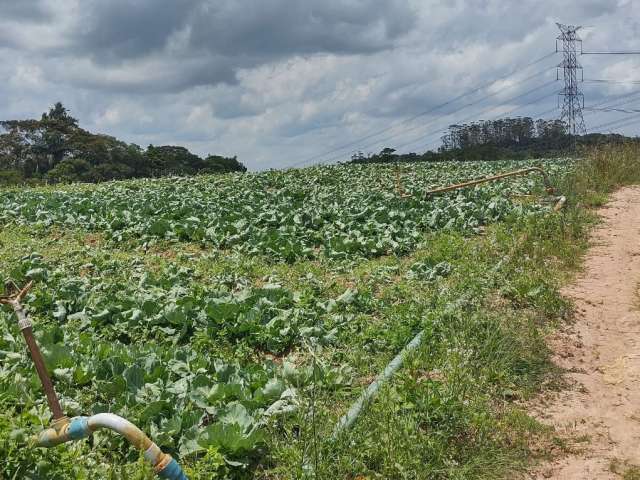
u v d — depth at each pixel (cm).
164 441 534
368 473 512
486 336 750
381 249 1336
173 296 962
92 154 6925
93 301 924
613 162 2170
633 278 1052
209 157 6975
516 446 564
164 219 1612
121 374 666
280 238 1375
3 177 5653
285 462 528
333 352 766
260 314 854
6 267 1167
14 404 583
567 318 875
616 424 609
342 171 3116
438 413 576
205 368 704
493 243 1284
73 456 497
